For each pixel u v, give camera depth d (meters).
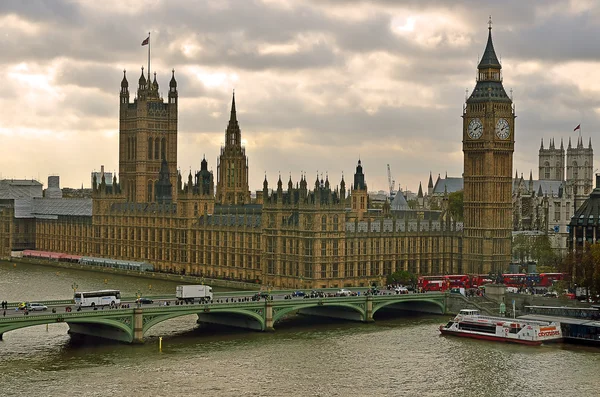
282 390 187.62
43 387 183.75
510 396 186.38
